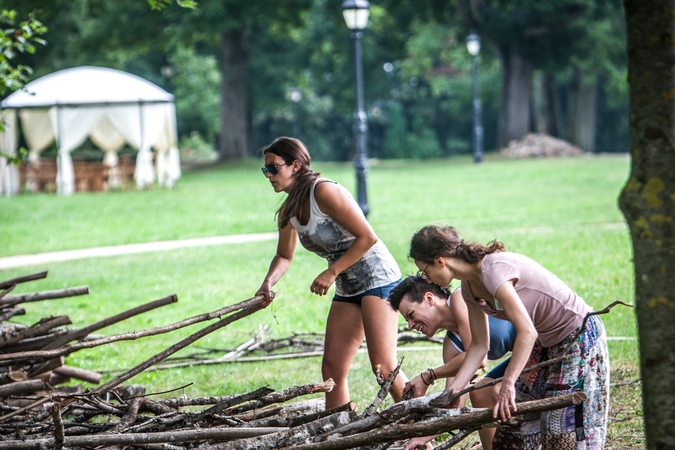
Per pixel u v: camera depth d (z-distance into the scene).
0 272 23.55
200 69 93.69
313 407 8.49
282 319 15.73
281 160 8.41
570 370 6.64
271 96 89.81
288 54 88.50
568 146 74.00
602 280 17.94
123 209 40.31
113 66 83.69
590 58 77.44
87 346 7.39
